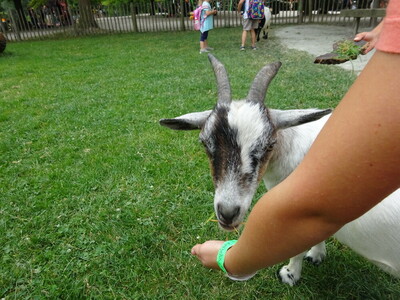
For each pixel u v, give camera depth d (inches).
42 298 22.2
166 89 60.8
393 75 5.3
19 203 31.3
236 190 17.4
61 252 25.7
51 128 46.6
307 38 108.3
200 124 21.5
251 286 22.7
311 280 23.2
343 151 5.9
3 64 96.9
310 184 6.5
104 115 49.9
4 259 25.2
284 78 61.2
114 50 110.4
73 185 33.7
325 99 49.2
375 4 122.3
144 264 24.8
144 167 35.6
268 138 18.1
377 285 22.1
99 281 23.5
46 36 163.9
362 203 6.2
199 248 16.3
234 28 144.8
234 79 62.6
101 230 27.8
